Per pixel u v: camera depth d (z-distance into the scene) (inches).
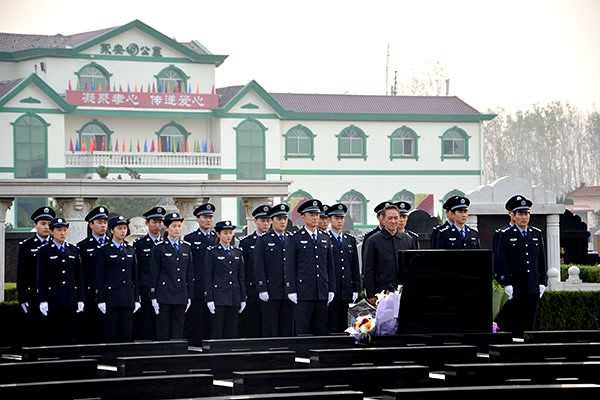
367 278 1154.0
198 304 1196.5
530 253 1176.2
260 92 3838.6
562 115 6250.0
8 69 3725.4
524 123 6250.0
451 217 1172.5
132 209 3452.3
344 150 4020.7
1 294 1562.5
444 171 4126.5
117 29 3693.4
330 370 735.7
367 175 4040.4
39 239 1141.7
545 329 1381.6
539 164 6250.0
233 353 817.5
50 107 3565.5
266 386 721.6
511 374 755.4
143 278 1166.3
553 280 1489.9
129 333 1148.5
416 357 837.2
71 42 3791.8
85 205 1775.3
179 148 3804.1
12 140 3526.1
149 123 3762.3
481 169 4153.5
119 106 3663.9
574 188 5831.7
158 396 706.8
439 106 4160.9
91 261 1150.3
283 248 1190.9
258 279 1189.1
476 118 4138.8
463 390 679.7
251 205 1941.4
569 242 1843.0
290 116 3914.9
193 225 1891.0
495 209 1584.6
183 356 794.8
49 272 1127.0
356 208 4042.8
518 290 1176.2
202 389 716.0
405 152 4092.0
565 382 747.4
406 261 963.3
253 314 1213.7
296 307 1168.8
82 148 3654.0
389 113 4047.7
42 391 681.0
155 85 3764.8
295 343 930.1
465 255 971.3
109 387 697.6
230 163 3806.6
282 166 3932.1
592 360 823.7
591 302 1397.6
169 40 3752.5
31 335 1144.8
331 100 4055.1
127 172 3627.0
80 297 1141.7
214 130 3828.7
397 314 971.9
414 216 1808.6
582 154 6225.4
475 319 975.0
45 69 3639.3
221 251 1179.3
